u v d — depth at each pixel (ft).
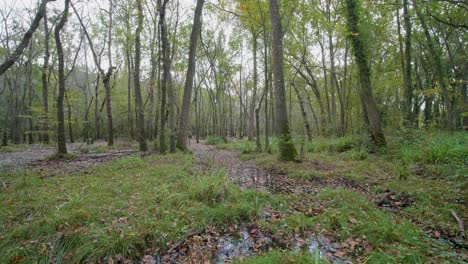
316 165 28.50
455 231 12.45
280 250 11.75
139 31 45.55
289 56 61.21
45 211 15.12
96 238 12.16
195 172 23.27
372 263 10.21
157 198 16.98
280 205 16.53
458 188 17.47
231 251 11.96
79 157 38.17
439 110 69.67
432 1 22.89
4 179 23.39
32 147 60.80
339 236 12.73
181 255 11.78
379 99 63.31
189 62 42.34
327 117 75.92
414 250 10.67
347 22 38.45
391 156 30.12
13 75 75.46
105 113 103.65
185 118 43.01
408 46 42.14
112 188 19.35
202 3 41.70
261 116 137.28
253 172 26.81
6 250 11.68
